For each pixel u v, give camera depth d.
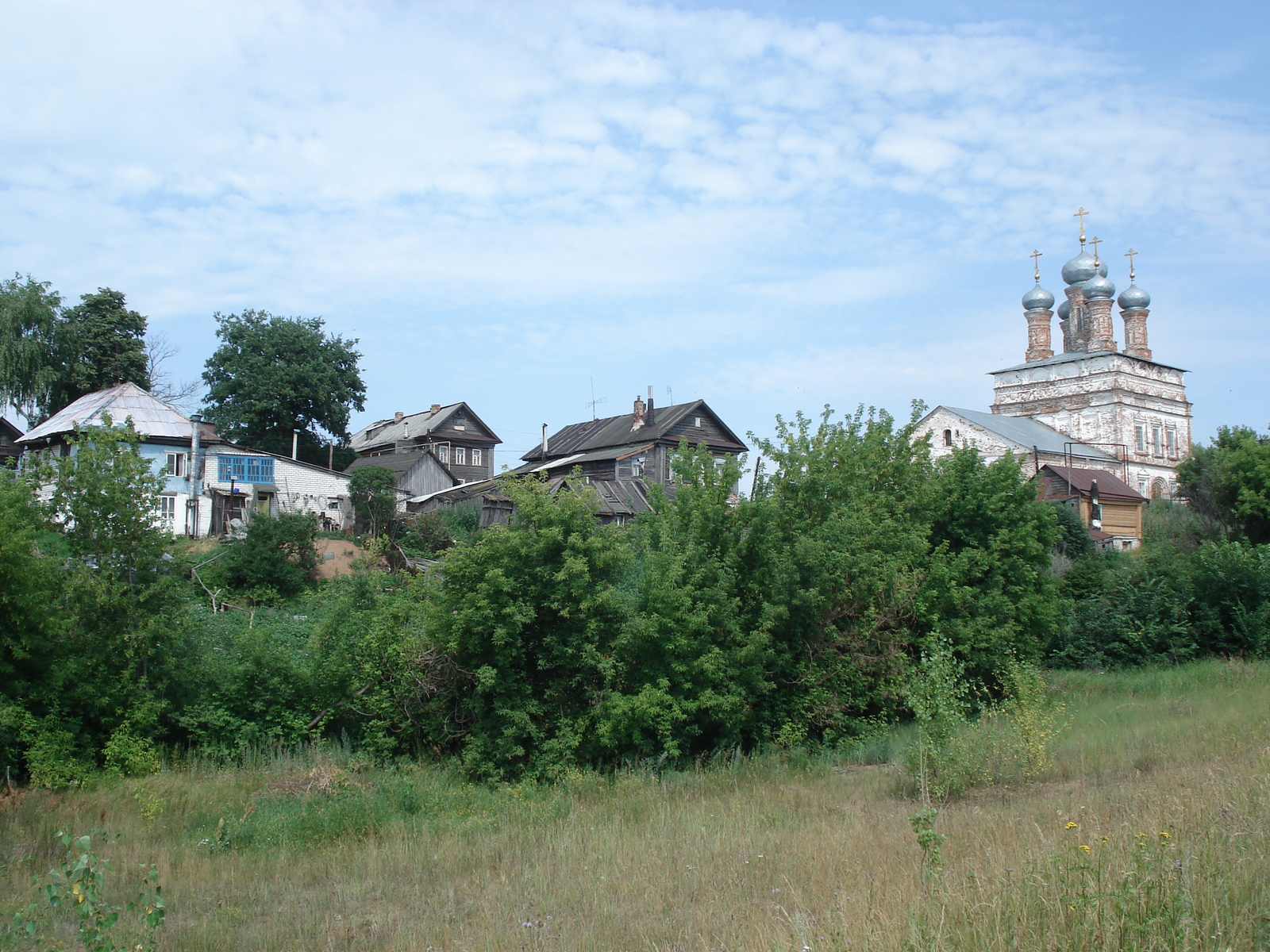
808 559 17.56
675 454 19.30
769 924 6.93
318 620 20.02
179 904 9.03
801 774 14.88
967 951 5.61
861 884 7.60
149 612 15.23
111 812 12.36
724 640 16.91
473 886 9.24
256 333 59.91
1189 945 5.28
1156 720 16.83
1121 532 55.00
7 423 52.16
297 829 11.47
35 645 13.76
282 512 32.47
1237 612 27.16
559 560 15.34
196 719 15.21
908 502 22.02
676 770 15.41
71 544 15.03
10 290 51.09
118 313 55.38
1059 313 78.81
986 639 20.30
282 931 8.15
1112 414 69.06
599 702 15.30
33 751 13.43
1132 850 6.65
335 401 61.56
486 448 72.81
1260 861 6.60
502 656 15.01
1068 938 5.55
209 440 44.78
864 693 18.50
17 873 9.88
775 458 20.86
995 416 67.75
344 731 15.98
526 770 14.93
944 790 12.20
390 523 39.12
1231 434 45.91
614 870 9.30
